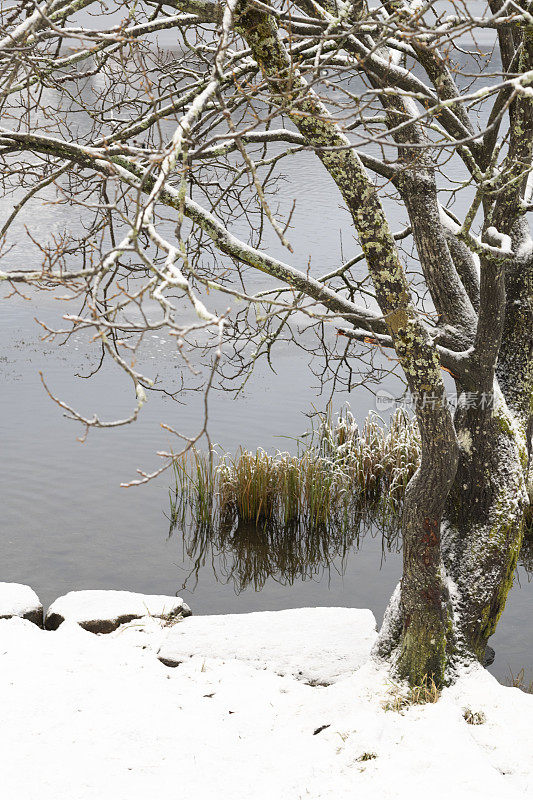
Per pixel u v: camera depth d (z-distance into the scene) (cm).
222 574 912
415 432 1082
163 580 891
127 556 931
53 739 529
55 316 1808
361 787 470
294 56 454
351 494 1038
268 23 379
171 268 228
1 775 489
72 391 1409
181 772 493
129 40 300
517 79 273
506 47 486
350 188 450
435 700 539
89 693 586
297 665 627
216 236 486
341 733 519
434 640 545
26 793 472
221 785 480
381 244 461
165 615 723
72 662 633
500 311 509
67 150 427
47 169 512
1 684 595
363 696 550
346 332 521
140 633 691
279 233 253
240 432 1227
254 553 956
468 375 541
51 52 469
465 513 589
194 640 670
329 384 1437
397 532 998
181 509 1034
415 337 477
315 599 864
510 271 602
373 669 570
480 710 537
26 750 516
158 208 2281
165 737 532
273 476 1007
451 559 584
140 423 1275
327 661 631
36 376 1470
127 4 441
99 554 931
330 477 994
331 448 1099
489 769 475
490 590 573
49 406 1344
